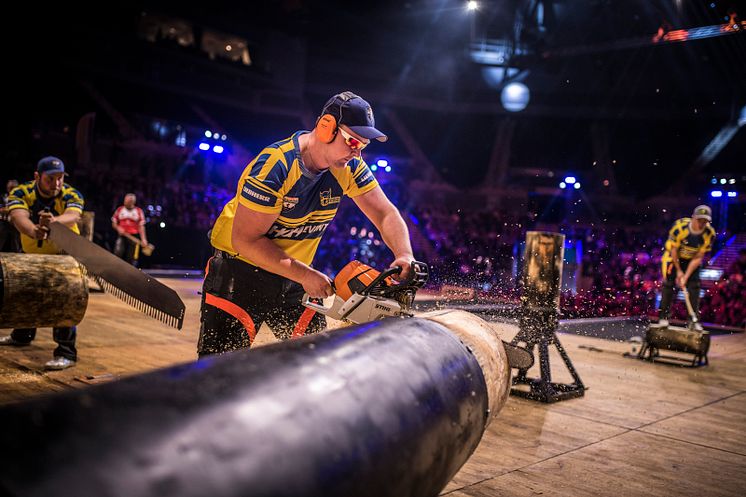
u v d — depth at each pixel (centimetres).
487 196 2678
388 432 103
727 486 245
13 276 330
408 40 2761
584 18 2180
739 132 2347
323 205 220
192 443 73
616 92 2595
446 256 1988
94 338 484
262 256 196
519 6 2152
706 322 1083
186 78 2378
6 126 1894
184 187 2191
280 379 93
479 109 2755
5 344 440
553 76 2670
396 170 2778
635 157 2580
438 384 127
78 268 357
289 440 83
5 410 68
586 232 1933
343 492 89
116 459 66
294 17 2620
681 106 2486
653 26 2058
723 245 1852
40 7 1933
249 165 208
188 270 1488
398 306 163
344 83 2773
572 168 2664
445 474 134
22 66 1917
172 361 416
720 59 2327
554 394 383
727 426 343
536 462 263
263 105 2630
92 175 2017
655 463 271
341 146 194
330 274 1752
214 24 2453
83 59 2073
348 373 104
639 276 1391
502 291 1211
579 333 775
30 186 382
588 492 230
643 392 428
